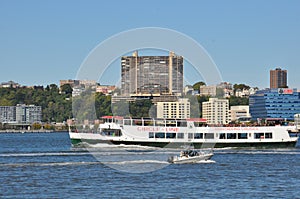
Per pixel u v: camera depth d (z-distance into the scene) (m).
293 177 134.75
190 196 111.31
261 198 109.38
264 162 163.25
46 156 179.00
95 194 112.69
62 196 110.62
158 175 136.75
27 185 122.25
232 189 118.62
